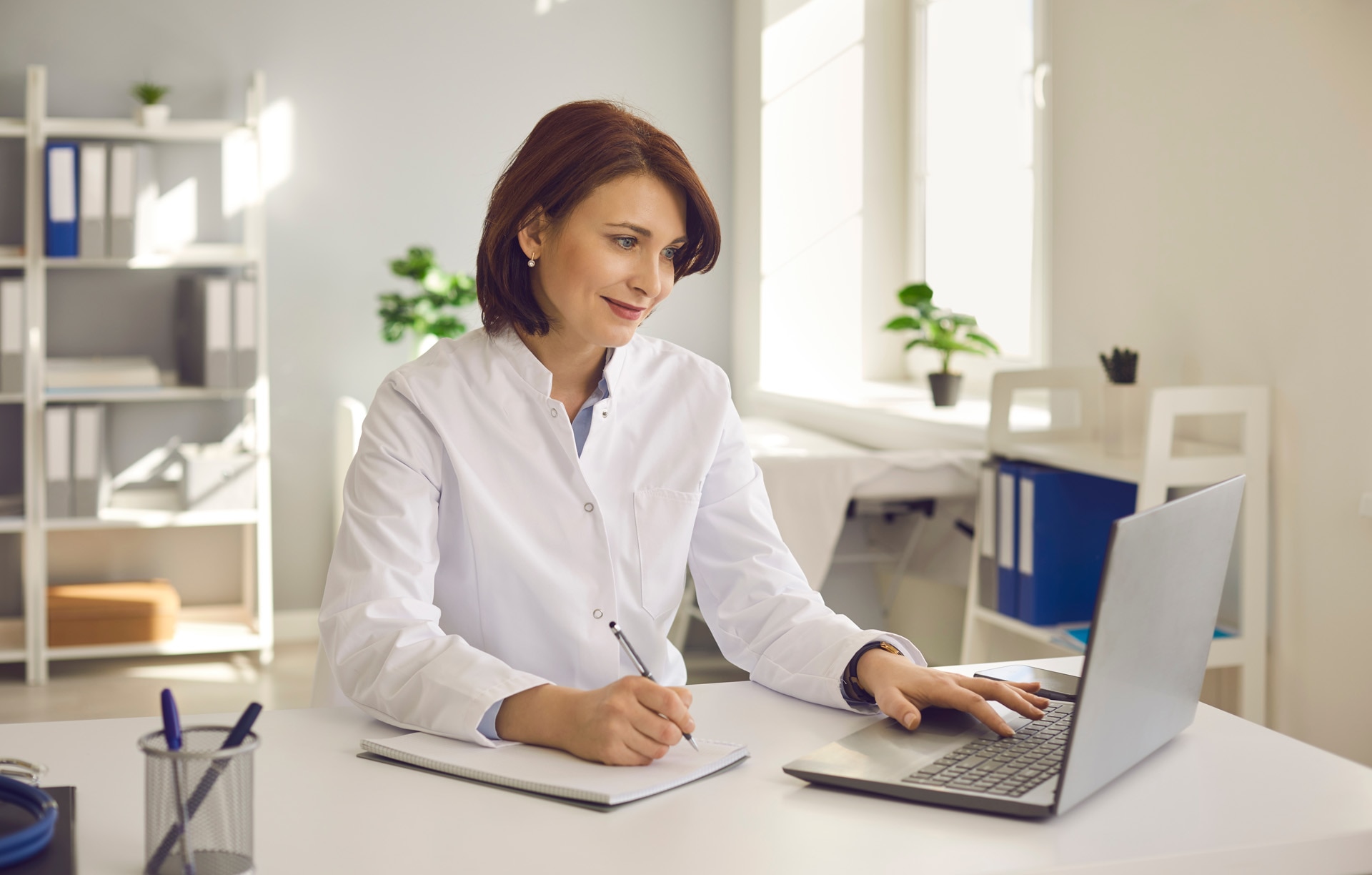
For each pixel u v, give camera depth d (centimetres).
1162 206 253
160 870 77
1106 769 92
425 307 395
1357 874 87
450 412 124
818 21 419
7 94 389
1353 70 204
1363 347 205
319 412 421
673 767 98
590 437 127
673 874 80
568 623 125
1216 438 238
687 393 134
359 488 121
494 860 82
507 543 123
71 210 361
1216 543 100
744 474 137
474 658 109
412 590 116
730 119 451
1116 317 270
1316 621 218
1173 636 97
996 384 268
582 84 438
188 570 416
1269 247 224
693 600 354
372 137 420
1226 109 233
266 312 414
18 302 359
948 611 324
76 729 109
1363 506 201
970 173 382
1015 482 253
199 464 380
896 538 319
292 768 100
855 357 430
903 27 421
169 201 403
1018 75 351
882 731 107
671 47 445
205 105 405
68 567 405
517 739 105
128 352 404
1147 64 256
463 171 428
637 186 113
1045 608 247
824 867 81
